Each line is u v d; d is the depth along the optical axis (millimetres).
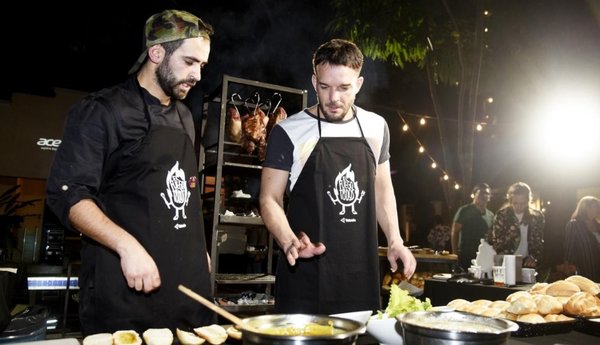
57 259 6352
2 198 4824
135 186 1590
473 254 5527
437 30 6746
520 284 2869
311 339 857
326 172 1914
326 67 1799
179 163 1698
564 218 8336
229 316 992
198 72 1683
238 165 3814
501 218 4559
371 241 1958
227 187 4613
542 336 1534
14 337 1608
